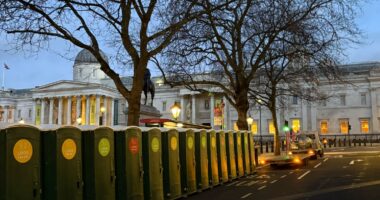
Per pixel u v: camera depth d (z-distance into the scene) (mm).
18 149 10398
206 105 112250
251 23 36688
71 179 11828
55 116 119562
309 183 21000
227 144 23094
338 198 15875
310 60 30609
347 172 26203
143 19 20359
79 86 115188
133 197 14164
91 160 12648
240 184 21656
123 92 20578
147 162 15312
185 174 17734
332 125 100125
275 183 21547
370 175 23859
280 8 29578
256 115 104438
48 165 11250
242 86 32312
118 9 20812
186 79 34906
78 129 12352
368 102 98562
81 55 49250
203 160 19484
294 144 42812
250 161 27031
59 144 11516
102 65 20531
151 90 43969
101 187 12828
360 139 84188
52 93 118938
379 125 97062
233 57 31812
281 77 39750
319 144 44188
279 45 36375
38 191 10828
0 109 128250
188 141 18297
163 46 20641
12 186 10164
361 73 101000
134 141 14539
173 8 22453
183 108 112625
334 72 29969
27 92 133000
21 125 10562
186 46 30125
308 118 101250
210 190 19594
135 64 20578
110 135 13555
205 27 30516
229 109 107312
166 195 16375
